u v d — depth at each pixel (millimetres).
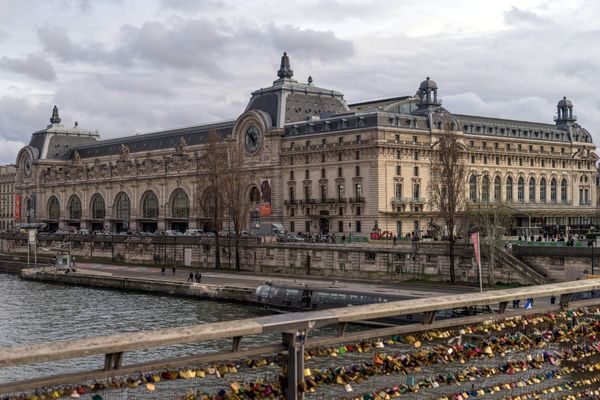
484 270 106375
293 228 169750
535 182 185375
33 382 13180
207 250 155250
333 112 180500
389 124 156000
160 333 14039
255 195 179375
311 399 16500
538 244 103438
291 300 95688
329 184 162250
